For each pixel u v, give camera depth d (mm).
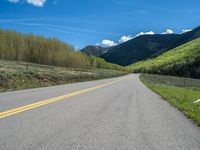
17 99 14633
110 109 12070
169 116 10703
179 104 14609
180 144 6492
